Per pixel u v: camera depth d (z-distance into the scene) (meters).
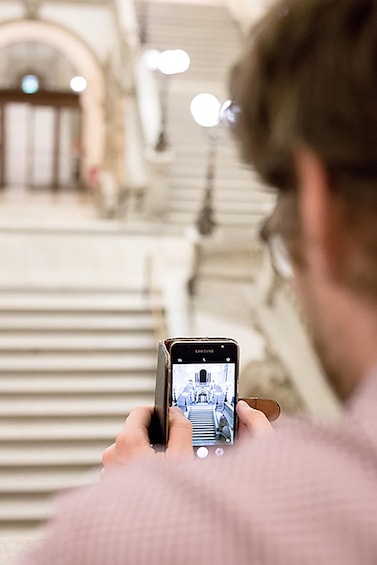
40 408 8.84
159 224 12.98
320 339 0.60
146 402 9.11
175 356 1.25
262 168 0.59
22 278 10.68
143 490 0.57
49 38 18.02
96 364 9.39
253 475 0.55
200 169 13.63
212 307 9.64
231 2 17.12
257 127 0.58
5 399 8.95
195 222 12.42
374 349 0.57
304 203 0.57
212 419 1.23
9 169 21.48
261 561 0.51
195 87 15.32
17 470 8.30
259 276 8.53
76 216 14.66
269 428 1.20
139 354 9.64
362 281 0.56
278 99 0.56
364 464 0.53
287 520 0.52
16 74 22.92
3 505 7.94
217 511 0.54
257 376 7.89
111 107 16.86
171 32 16.53
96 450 8.58
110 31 17.89
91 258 11.57
